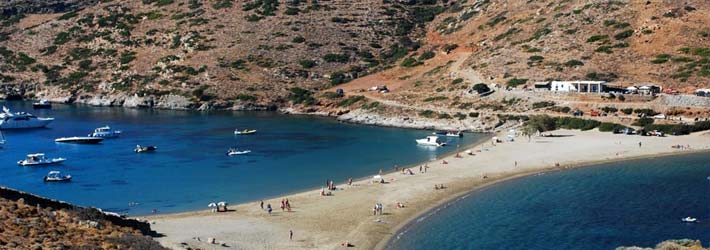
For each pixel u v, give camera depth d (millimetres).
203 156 133750
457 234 79500
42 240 57438
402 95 198125
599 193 97812
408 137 158125
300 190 102938
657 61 184250
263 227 81500
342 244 75625
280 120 191500
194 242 73438
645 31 196875
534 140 144375
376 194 98438
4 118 174375
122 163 126500
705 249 67375
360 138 157250
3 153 138375
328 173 116125
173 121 188625
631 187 101125
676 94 163375
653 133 145500
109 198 98875
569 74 185000
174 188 105312
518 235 79000
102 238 61219
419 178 109250
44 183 109438
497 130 163750
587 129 153875
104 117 197625
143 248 61031
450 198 95812
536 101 171750
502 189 101125
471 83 193375
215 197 98938
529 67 194000
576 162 120875
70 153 137875
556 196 96438
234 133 164500
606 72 183000
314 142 151375
